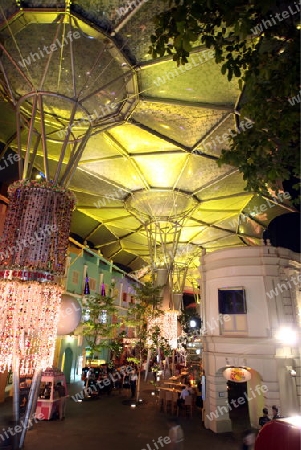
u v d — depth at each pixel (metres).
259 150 6.33
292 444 4.52
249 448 9.71
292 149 6.17
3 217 18.42
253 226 30.72
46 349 11.16
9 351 10.78
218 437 13.83
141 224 29.55
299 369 14.72
